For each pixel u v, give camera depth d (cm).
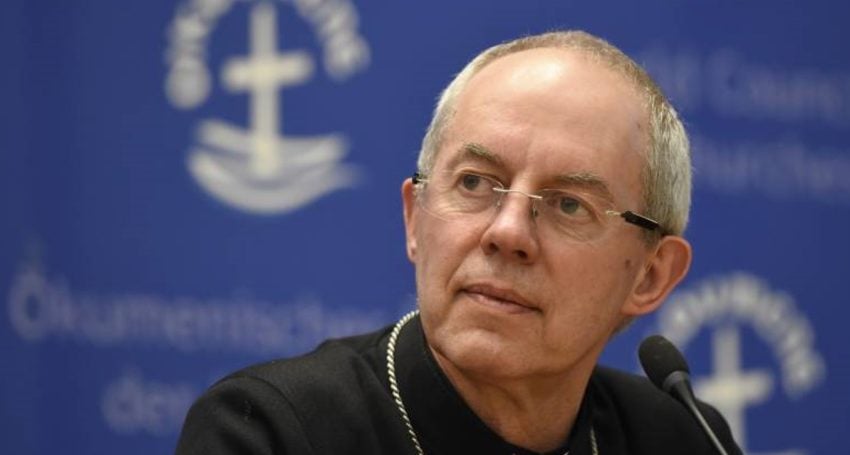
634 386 973
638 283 846
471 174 786
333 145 1457
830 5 1645
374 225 1467
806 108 1636
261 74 1443
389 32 1476
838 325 1652
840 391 1652
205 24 1432
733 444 974
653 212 833
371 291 1466
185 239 1420
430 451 827
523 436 839
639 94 825
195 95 1427
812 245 1641
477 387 820
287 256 1448
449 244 780
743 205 1612
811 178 1638
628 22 1560
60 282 1391
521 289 766
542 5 1520
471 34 1497
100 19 1404
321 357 853
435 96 1483
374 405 829
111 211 1402
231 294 1431
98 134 1402
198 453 778
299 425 797
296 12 1452
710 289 1600
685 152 862
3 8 1384
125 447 1405
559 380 821
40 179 1389
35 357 1384
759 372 1619
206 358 1425
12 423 1376
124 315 1405
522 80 795
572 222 786
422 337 853
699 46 1592
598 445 910
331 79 1460
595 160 788
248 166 1438
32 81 1389
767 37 1619
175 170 1419
